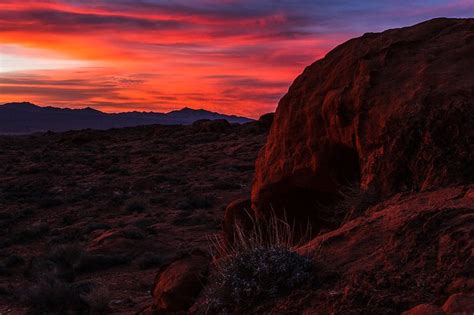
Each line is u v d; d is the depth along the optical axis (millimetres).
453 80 8695
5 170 50000
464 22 10297
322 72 11211
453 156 7695
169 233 23188
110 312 13039
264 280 5871
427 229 5637
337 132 9953
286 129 11312
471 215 5570
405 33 10500
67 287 14438
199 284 7434
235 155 52406
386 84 9367
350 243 6273
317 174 10625
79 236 24156
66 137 83688
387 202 7594
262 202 11836
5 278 18172
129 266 18609
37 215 30750
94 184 39969
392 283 5090
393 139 8484
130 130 101688
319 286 5617
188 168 46438
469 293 4477
